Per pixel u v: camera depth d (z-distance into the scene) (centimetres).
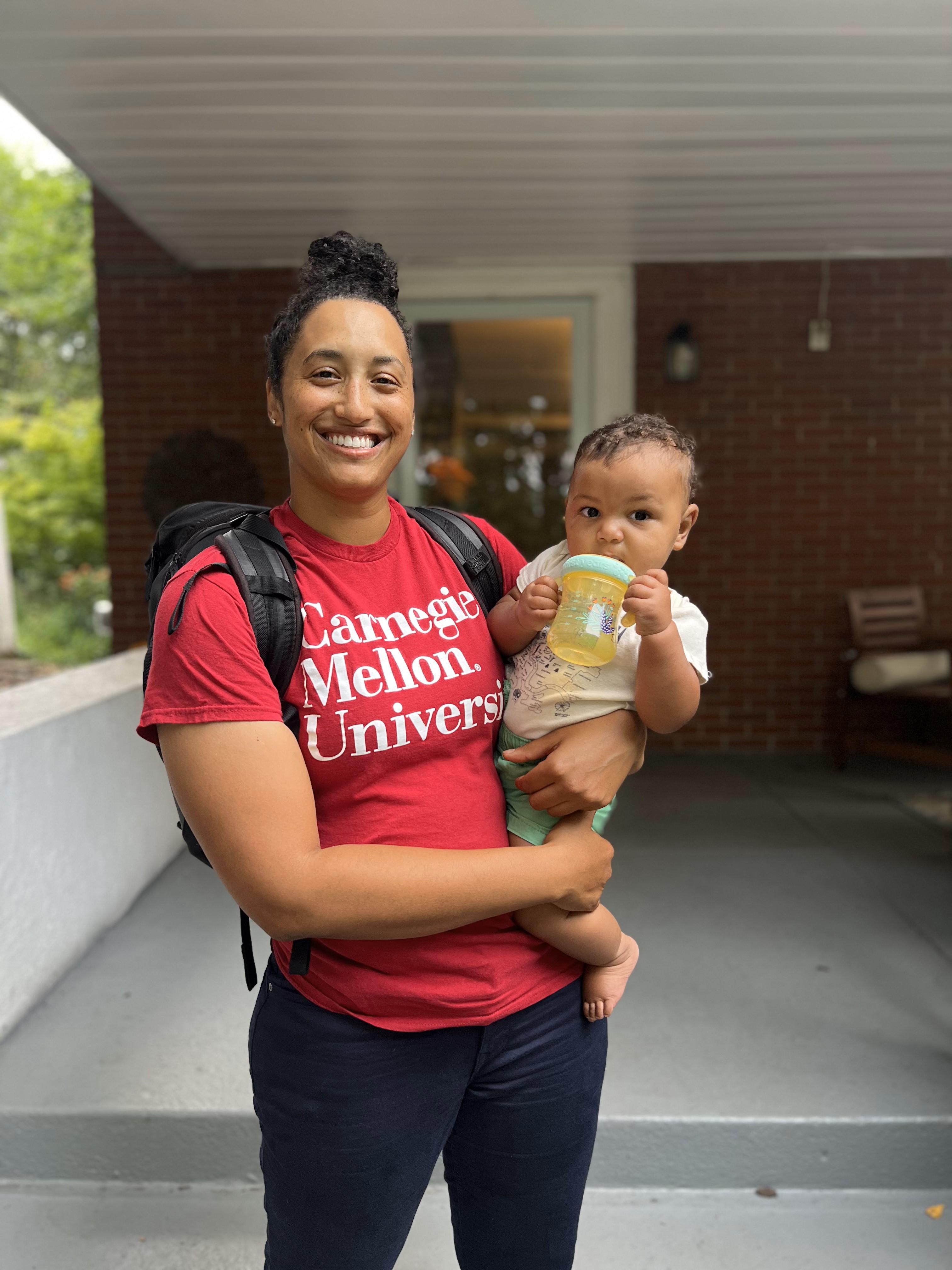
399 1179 123
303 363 119
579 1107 134
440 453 627
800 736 621
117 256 592
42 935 287
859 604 578
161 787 397
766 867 402
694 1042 263
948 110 376
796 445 604
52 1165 232
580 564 133
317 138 398
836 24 313
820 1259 211
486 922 127
